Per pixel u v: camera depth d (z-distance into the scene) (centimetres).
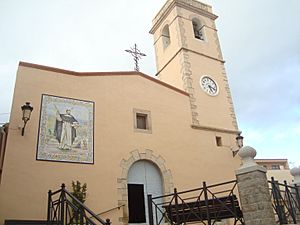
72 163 1105
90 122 1207
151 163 1309
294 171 1090
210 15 2014
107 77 1333
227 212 879
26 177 1005
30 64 1167
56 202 881
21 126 1052
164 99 1469
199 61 1766
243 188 797
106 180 1150
